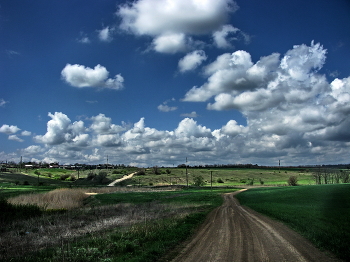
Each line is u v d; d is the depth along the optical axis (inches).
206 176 6697.8
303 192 1937.7
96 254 427.8
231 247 481.4
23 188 3208.7
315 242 510.0
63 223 856.9
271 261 392.5
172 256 426.0
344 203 1283.2
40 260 407.8
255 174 7155.5
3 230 756.6
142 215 985.5
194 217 892.0
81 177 5940.0
